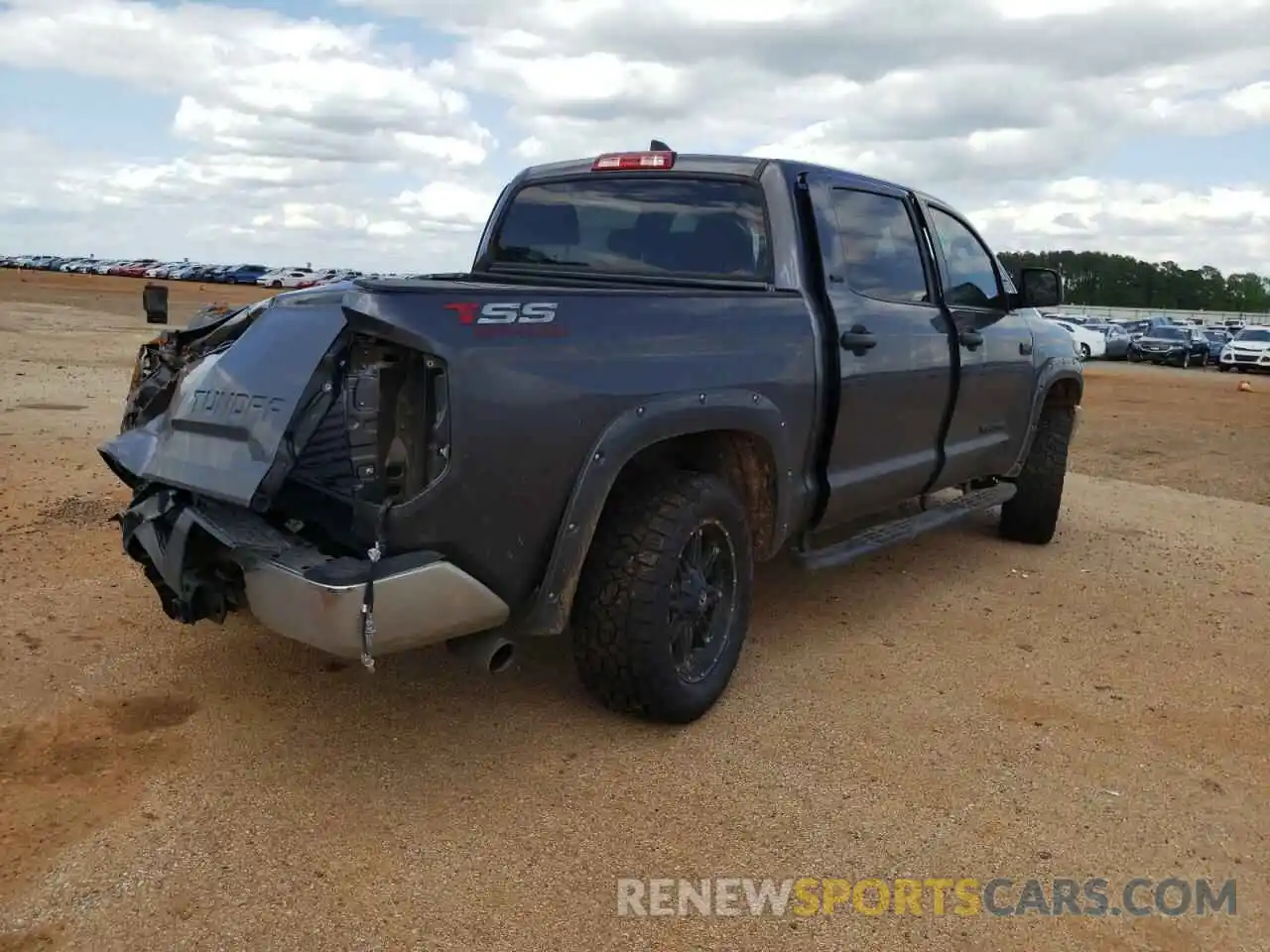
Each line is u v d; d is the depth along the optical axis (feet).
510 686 13.30
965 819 10.69
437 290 9.97
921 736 12.54
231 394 10.52
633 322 11.37
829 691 13.75
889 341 15.28
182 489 10.66
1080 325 141.28
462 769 11.19
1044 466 21.63
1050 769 11.88
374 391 9.65
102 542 18.72
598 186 15.85
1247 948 8.89
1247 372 118.62
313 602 9.36
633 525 11.56
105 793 10.41
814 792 11.05
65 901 8.71
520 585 10.64
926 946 8.75
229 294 202.39
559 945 8.50
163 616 15.17
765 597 17.78
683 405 11.62
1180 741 12.79
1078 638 16.43
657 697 11.83
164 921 8.53
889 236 16.24
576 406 10.61
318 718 12.21
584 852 9.78
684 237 14.88
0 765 10.85
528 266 16.38
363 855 9.55
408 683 13.26
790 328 13.46
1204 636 16.81
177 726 11.89
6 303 119.65
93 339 69.41
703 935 8.71
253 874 9.20
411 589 9.64
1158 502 28.84
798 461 13.83
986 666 14.97
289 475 10.91
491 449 9.98
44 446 27.27
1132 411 62.75
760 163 14.60
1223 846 10.45
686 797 10.82
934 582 19.17
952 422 17.49
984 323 18.33
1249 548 23.21
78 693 12.57
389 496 9.73
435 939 8.48
